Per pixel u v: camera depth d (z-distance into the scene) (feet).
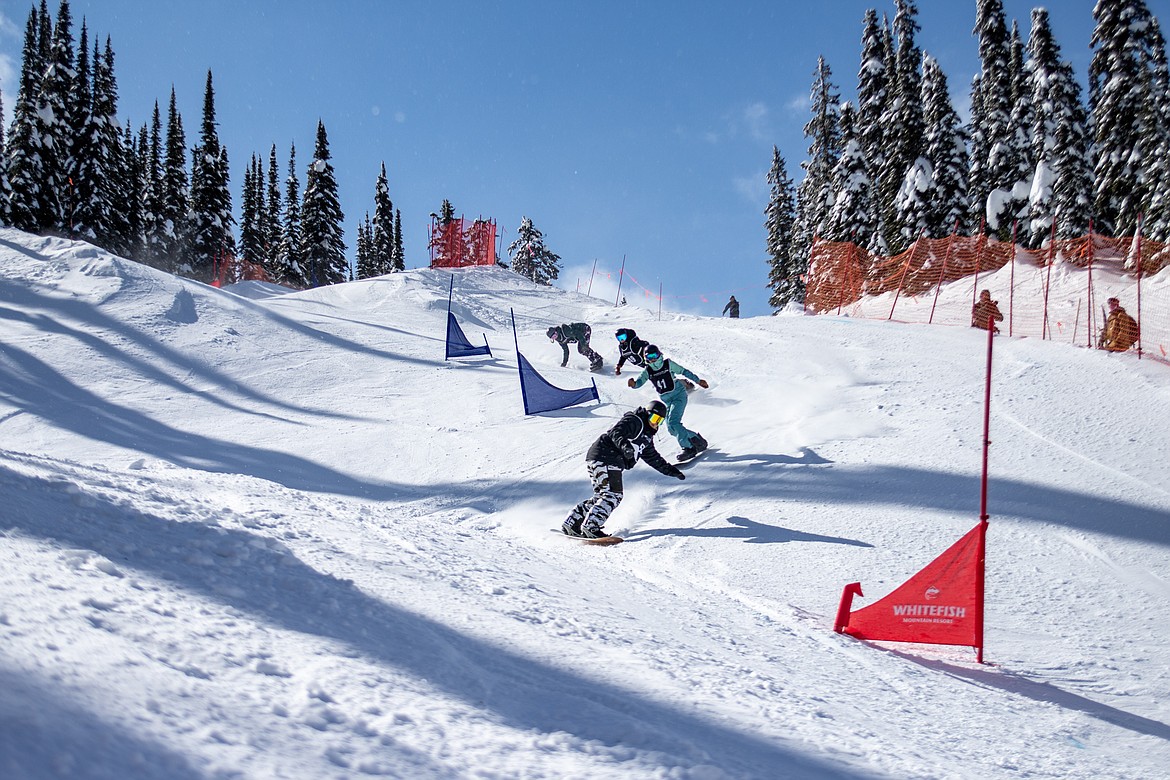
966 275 103.55
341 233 174.50
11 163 121.08
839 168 127.54
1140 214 99.25
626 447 27.66
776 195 174.81
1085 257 92.27
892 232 125.18
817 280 116.67
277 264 178.70
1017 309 86.58
